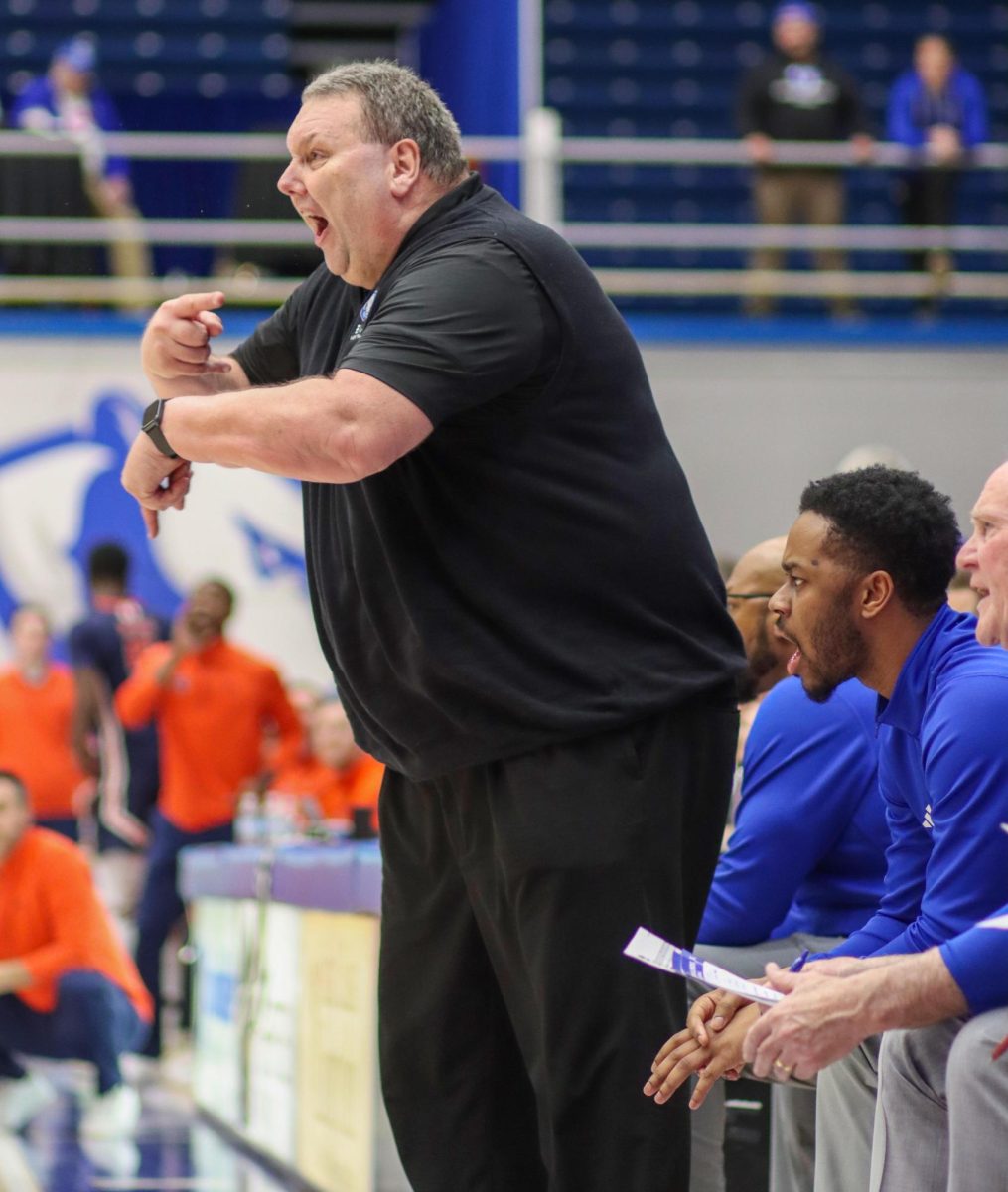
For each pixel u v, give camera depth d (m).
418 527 6.05
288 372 7.11
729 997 6.13
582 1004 5.98
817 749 7.33
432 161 6.11
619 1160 5.98
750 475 24.42
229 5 33.62
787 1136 7.65
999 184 31.56
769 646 8.41
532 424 5.98
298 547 23.27
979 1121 5.33
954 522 6.23
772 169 25.47
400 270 6.02
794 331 24.53
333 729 16.88
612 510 6.04
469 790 6.22
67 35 33.06
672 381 24.39
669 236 24.70
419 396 5.61
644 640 6.13
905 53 33.69
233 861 13.97
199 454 5.89
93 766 19.25
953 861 5.75
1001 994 5.34
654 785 6.09
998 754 5.71
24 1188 12.18
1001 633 5.66
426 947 6.59
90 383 23.38
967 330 24.77
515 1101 6.64
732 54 33.69
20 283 23.56
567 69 33.25
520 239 5.93
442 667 6.00
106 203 24.16
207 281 23.92
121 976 15.07
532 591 6.02
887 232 25.12
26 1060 15.56
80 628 19.45
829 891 7.46
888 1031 5.84
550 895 5.98
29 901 14.90
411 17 36.38
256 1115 13.42
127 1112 15.11
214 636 18.22
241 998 13.91
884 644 6.21
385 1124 10.91
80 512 23.17
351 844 12.36
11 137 23.73
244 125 33.50
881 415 24.61
